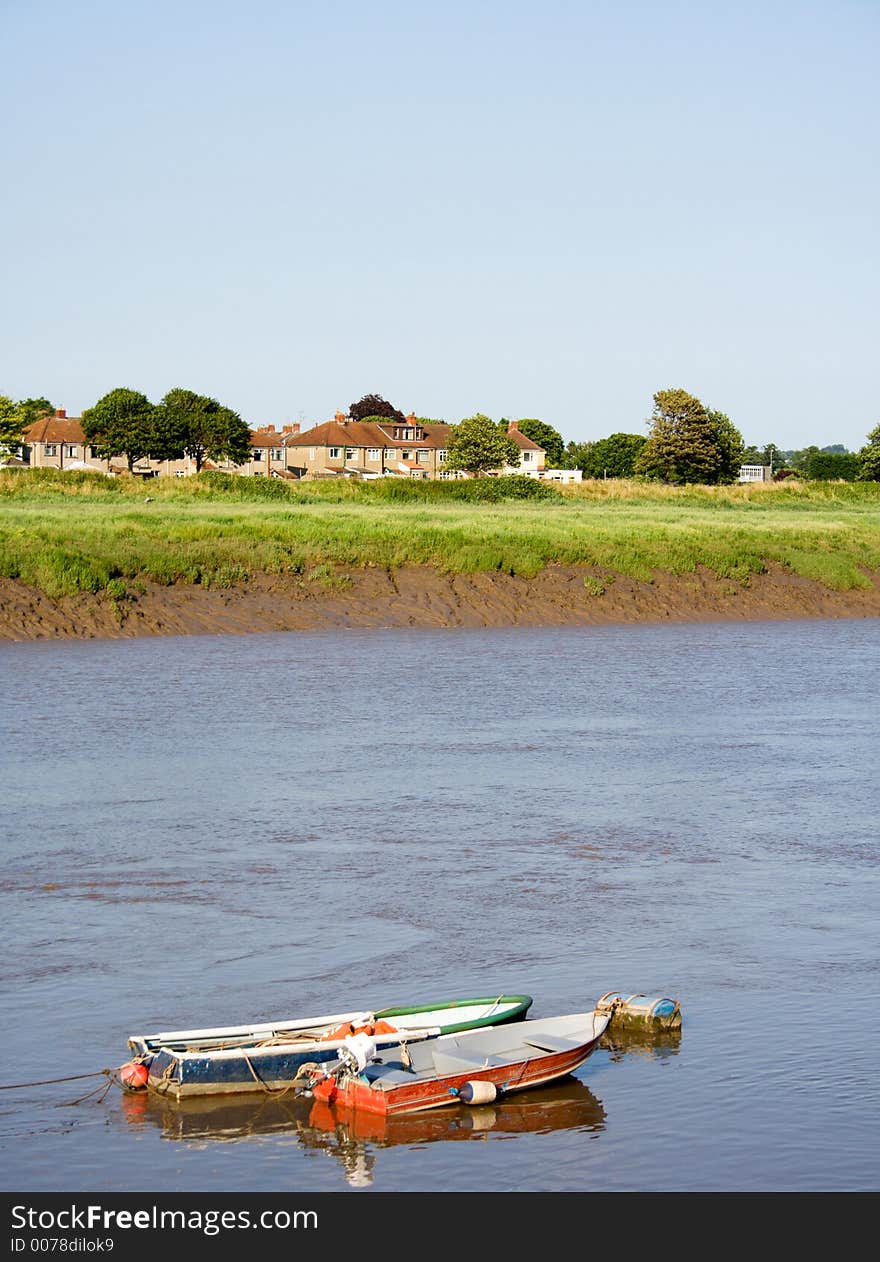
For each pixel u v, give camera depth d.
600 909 20.39
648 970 17.98
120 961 18.14
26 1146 13.62
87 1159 13.42
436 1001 16.84
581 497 114.38
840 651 54.34
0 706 38.03
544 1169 13.23
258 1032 15.39
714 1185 12.93
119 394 139.12
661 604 68.19
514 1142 13.77
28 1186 12.98
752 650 54.44
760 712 38.78
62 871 22.14
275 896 20.91
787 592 72.69
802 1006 16.81
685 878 22.03
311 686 42.62
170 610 57.44
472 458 161.25
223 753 31.75
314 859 22.92
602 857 23.22
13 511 73.44
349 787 28.27
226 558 62.19
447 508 95.88
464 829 24.94
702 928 19.59
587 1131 13.92
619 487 119.31
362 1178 13.17
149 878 21.78
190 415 141.38
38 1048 15.61
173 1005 16.73
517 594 65.31
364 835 24.48
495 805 26.83
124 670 45.34
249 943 18.84
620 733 35.06
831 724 36.81
